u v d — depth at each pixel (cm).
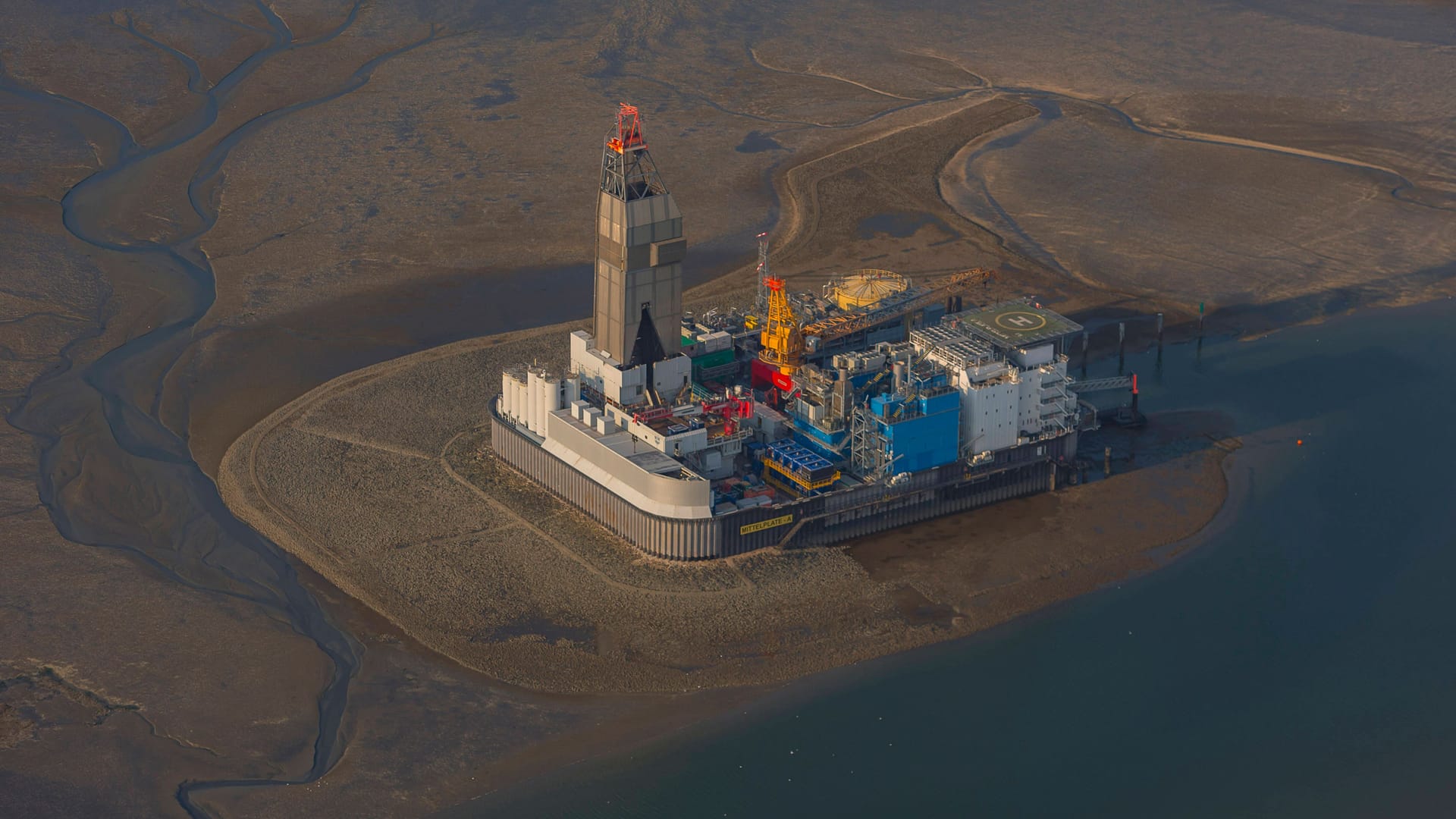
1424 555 17975
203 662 15875
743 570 17525
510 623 16550
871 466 18450
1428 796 14125
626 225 18375
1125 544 18275
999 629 16600
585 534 18238
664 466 17675
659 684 15600
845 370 18575
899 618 16750
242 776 14188
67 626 16412
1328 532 18488
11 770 14112
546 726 14975
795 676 15750
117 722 14875
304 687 15500
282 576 17500
